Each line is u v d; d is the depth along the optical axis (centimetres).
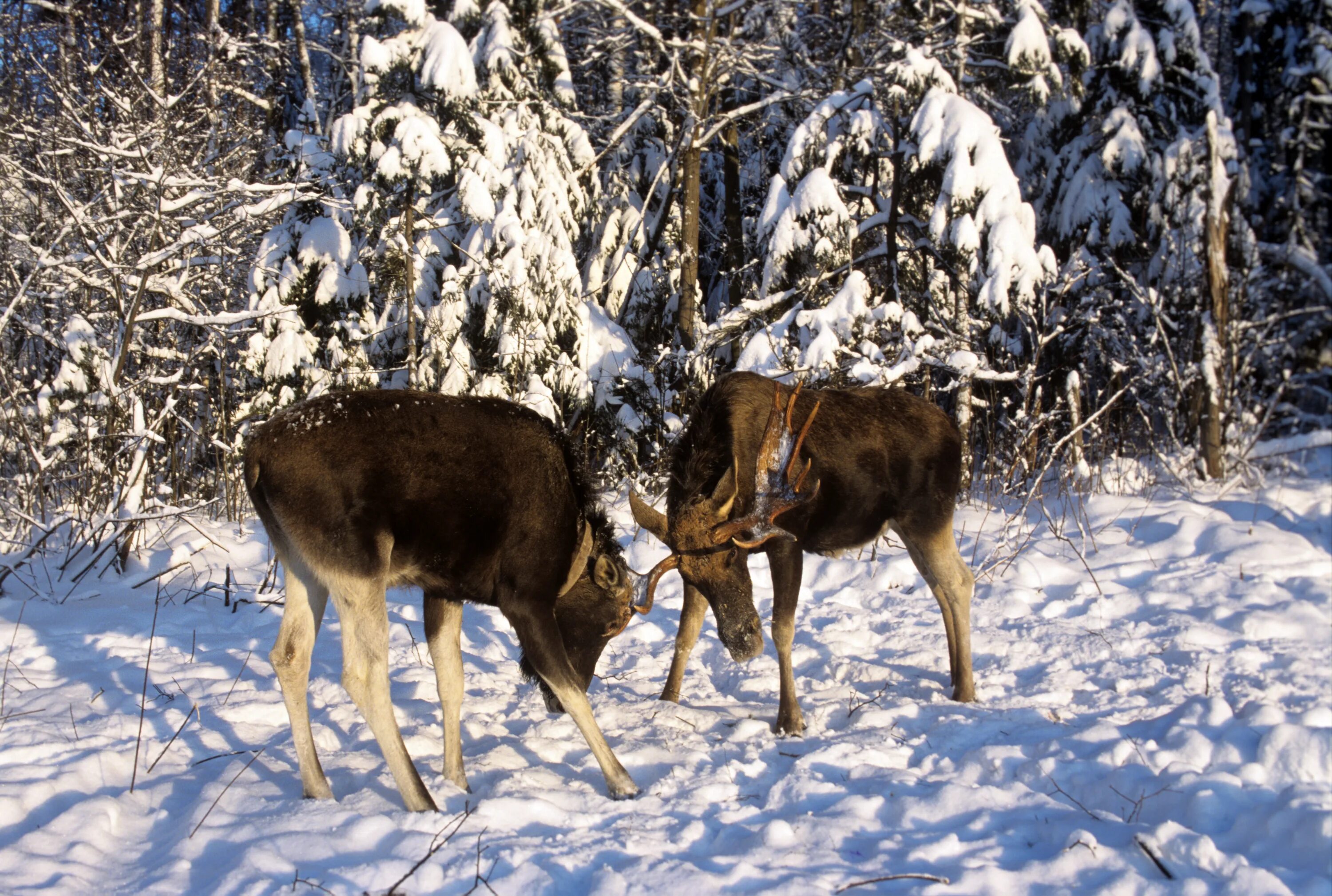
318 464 407
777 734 517
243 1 2025
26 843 364
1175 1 1334
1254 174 1822
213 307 1098
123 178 810
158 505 773
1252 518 978
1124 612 721
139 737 457
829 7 1683
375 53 1005
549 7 1334
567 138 1255
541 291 1059
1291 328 1753
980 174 1113
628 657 671
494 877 338
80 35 1125
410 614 741
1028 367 1094
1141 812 389
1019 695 564
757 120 1524
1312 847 339
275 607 738
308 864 353
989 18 1288
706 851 372
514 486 441
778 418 511
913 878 332
